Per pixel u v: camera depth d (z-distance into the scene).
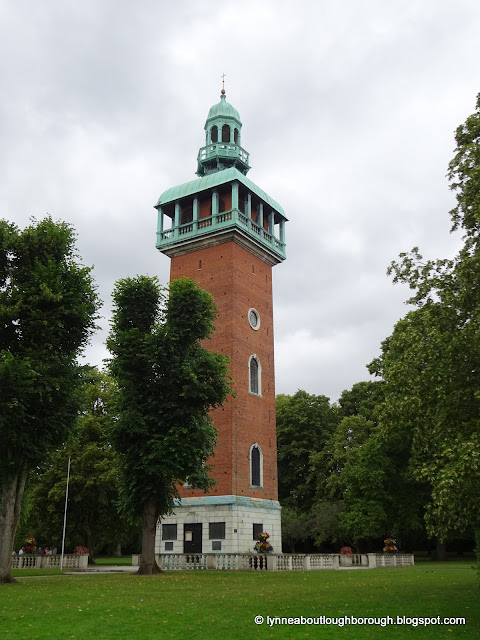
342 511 55.91
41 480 51.78
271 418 50.19
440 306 19.05
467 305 18.33
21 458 28.55
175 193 52.75
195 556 39.94
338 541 62.44
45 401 28.16
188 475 33.44
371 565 43.31
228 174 50.12
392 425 21.11
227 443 44.69
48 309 29.19
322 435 66.12
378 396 55.91
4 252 29.83
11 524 27.88
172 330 33.91
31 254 30.28
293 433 68.00
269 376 51.22
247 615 16.19
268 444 49.00
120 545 76.06
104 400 55.03
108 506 52.12
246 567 37.50
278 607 17.77
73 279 30.48
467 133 21.41
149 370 33.59
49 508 50.19
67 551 63.88
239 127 57.62
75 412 30.17
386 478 50.59
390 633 13.81
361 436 57.75
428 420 19.08
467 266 18.09
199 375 33.53
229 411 45.31
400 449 49.78
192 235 50.41
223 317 48.03
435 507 17.11
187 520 44.47
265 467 47.94
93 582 26.66
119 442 33.06
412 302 20.61
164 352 33.09
